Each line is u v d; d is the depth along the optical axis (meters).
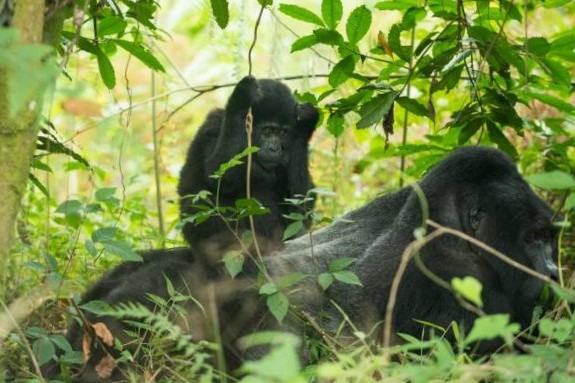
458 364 6.40
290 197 12.01
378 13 16.75
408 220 9.95
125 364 8.72
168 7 22.75
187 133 18.80
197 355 7.10
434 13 10.77
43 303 9.07
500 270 9.45
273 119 11.91
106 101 17.81
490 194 9.57
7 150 6.48
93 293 10.18
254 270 9.85
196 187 11.88
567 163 12.55
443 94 13.71
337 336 8.53
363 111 10.41
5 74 6.34
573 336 6.67
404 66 10.79
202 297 9.44
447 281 9.35
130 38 13.38
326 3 10.19
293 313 8.98
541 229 9.38
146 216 14.34
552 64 10.12
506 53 9.99
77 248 12.23
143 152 17.69
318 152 16.05
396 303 9.64
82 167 10.66
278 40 13.91
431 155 11.88
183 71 22.11
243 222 11.24
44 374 9.06
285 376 4.79
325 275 8.45
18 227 11.98
